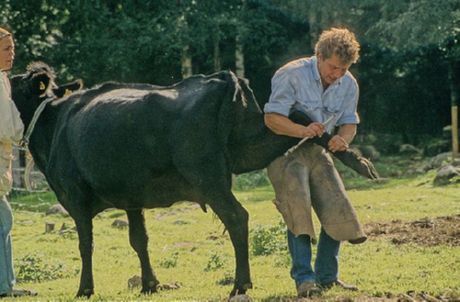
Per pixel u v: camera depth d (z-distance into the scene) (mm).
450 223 15398
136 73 40875
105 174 9891
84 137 10031
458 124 42000
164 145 9406
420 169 32438
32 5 36969
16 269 14453
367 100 43219
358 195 22812
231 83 9164
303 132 8938
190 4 39969
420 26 37156
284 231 15039
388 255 12727
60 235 18938
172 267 13930
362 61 42625
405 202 20266
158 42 38312
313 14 39719
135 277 11914
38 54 36156
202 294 10297
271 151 9273
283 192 9219
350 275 11133
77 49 38406
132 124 9586
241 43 40094
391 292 9273
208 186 9188
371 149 37344
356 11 40312
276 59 42094
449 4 37312
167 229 18875
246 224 9188
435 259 12008
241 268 9164
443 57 41750
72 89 11547
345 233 9211
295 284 10016
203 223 19625
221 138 9211
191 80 9641
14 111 10586
